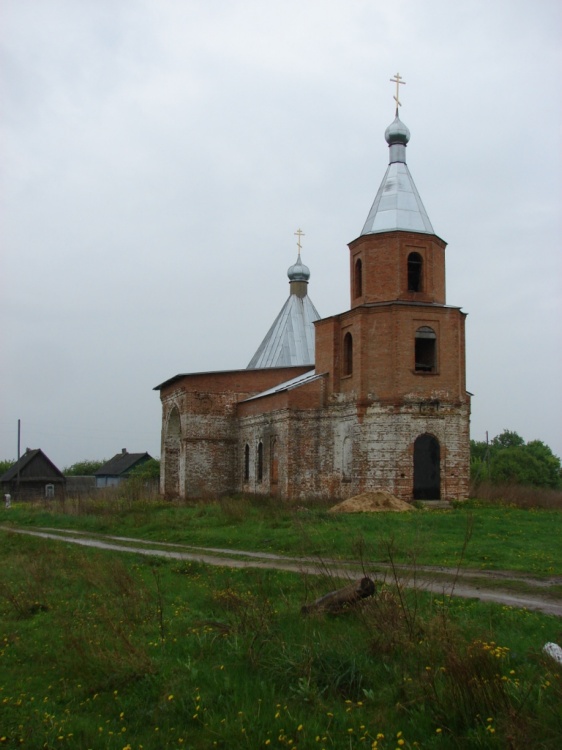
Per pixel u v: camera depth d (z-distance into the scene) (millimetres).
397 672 9016
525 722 7266
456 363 35781
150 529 29547
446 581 14945
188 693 9359
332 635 10703
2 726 8945
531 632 10742
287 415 38406
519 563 16859
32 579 18312
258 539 23219
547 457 76688
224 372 49219
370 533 22406
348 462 36406
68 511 39125
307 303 57000
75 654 11188
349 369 37750
